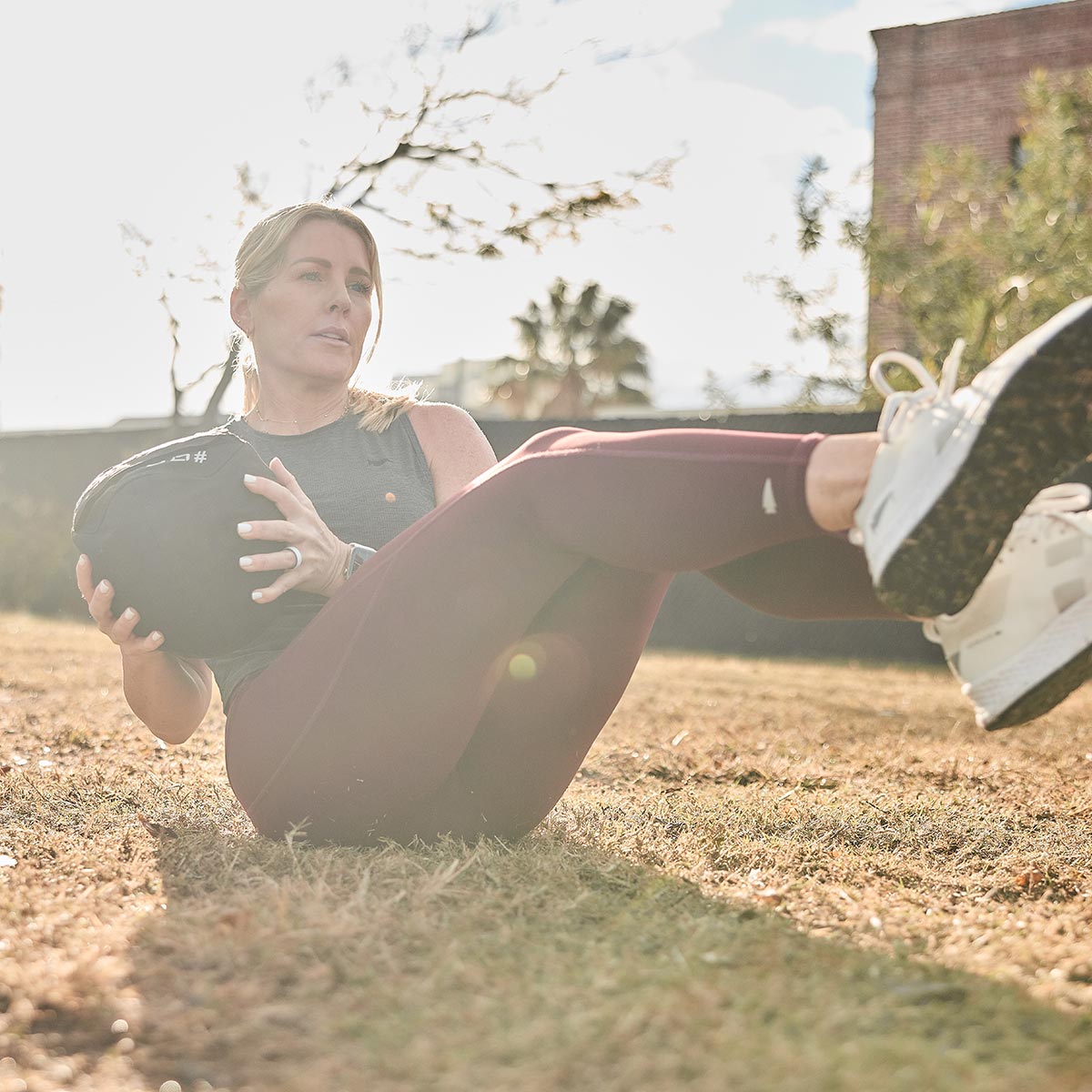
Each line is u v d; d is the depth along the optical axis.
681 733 3.96
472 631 1.65
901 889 1.89
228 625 1.82
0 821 2.22
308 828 1.88
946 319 10.70
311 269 2.12
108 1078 1.05
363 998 1.22
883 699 5.80
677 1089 1.02
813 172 11.29
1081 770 3.36
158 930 1.42
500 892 1.64
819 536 1.64
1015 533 1.43
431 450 2.23
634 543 1.50
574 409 26.75
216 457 1.84
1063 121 10.81
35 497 15.45
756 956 1.40
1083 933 1.60
